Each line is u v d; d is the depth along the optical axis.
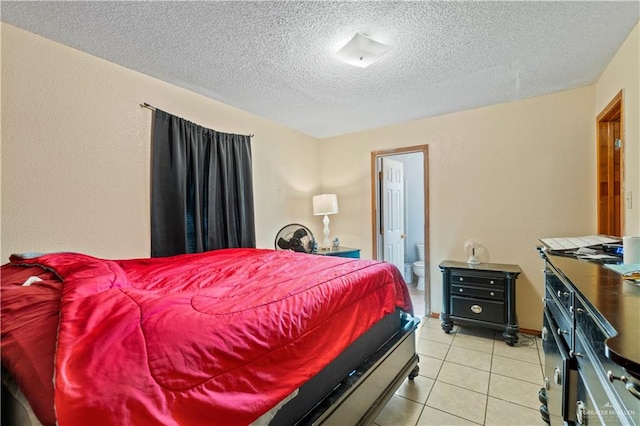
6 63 1.62
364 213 3.90
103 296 0.90
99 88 1.99
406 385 2.02
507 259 2.94
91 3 1.47
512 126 2.89
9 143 1.62
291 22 1.64
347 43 1.84
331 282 1.46
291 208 3.74
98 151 1.98
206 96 2.68
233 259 2.09
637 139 1.65
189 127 2.50
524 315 2.87
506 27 1.68
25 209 1.67
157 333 0.79
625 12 1.55
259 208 3.27
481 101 2.87
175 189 2.37
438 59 2.05
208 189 2.65
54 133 1.78
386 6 1.51
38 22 1.61
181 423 0.70
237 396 0.84
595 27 1.68
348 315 1.45
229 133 2.89
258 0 1.46
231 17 1.59
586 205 2.58
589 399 0.86
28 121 1.69
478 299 2.77
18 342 0.66
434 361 2.34
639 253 1.25
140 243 2.20
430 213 3.35
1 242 1.59
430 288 3.36
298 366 1.08
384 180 3.96
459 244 3.19
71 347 0.66
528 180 2.83
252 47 1.89
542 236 2.77
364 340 1.58
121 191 2.10
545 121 2.74
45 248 1.74
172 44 1.85
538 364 2.27
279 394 0.96
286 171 3.66
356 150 3.94
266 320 1.03
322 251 3.51
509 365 2.26
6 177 1.61
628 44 1.76
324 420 1.14
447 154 3.24
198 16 1.58
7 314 0.78
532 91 2.64
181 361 0.77
